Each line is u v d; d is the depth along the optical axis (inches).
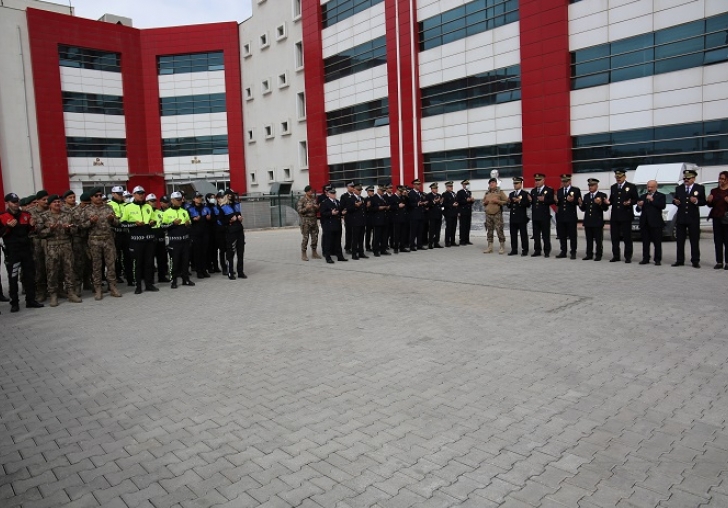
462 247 660.7
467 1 1040.2
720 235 420.8
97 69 1630.2
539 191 536.7
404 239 634.8
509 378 199.6
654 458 139.1
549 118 918.4
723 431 152.8
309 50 1429.6
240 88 1700.3
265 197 1213.1
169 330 295.0
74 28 1574.8
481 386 193.0
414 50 1144.8
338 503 124.1
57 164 1550.2
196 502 127.1
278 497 127.6
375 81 1253.1
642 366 206.8
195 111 1720.0
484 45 1018.1
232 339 270.4
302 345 253.4
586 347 232.4
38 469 147.5
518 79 970.1
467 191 680.4
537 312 297.3
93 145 1625.2
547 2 907.4
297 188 1531.7
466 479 132.4
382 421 167.3
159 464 146.6
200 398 193.3
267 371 219.3
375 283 414.9
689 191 434.0
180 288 438.0
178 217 436.8
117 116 1668.3
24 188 1496.1
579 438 151.4
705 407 169.0
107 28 1635.1
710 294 325.7
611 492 124.6
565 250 521.3
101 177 1637.6
